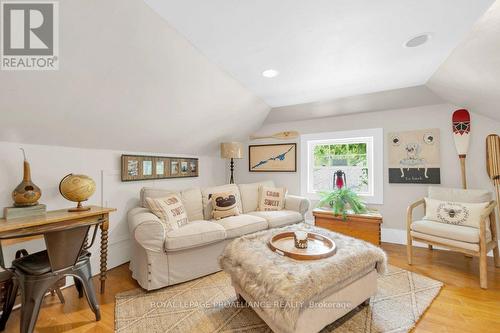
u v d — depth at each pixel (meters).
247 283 1.43
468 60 1.88
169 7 1.36
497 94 2.07
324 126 3.60
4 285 1.52
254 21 1.50
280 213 2.97
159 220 2.03
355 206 2.96
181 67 1.99
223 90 2.60
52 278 1.44
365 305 1.72
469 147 2.71
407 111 3.05
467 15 1.44
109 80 1.74
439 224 2.29
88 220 1.85
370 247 1.70
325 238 1.84
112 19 1.37
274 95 3.04
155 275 1.94
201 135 3.26
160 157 3.08
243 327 1.51
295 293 1.19
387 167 3.16
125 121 2.23
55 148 2.06
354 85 2.70
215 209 2.86
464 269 2.29
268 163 4.03
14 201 1.76
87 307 1.75
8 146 1.78
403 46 1.83
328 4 1.34
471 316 1.58
